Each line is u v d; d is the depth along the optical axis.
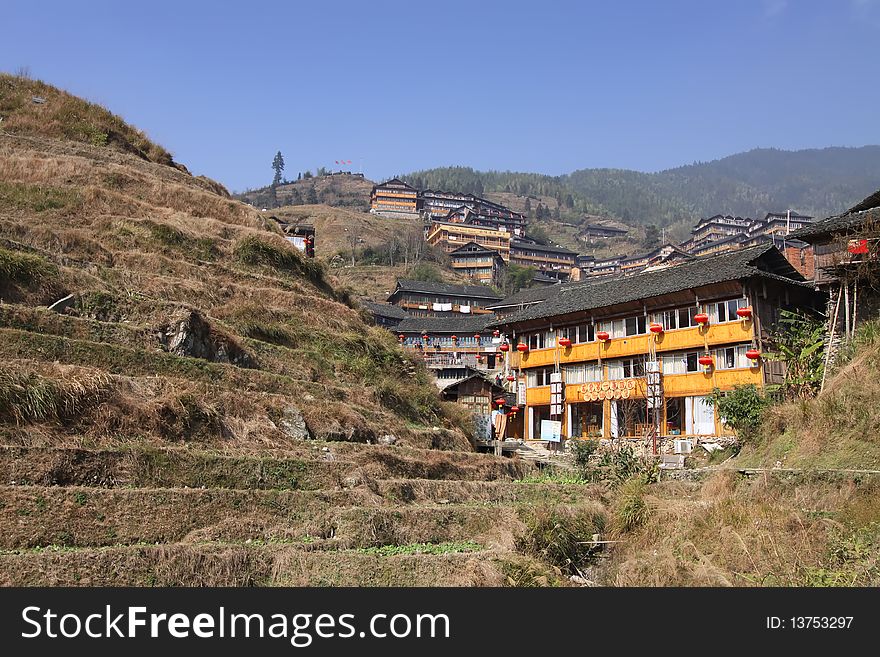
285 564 13.45
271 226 42.03
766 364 32.09
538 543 17.58
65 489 13.65
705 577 15.27
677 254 126.38
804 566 15.29
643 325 37.62
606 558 17.98
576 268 131.62
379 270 115.94
